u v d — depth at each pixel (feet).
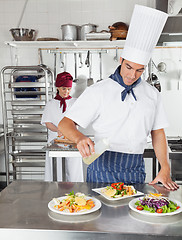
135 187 4.85
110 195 4.35
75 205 3.94
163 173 4.95
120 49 12.14
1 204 4.20
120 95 4.92
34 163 11.24
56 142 8.82
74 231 3.37
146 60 4.48
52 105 10.23
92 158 4.13
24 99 11.87
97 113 5.04
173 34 8.30
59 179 10.12
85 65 12.33
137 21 4.37
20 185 5.02
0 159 12.95
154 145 5.37
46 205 4.15
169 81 12.08
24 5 12.14
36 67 10.94
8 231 3.44
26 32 11.02
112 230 3.38
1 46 12.39
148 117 5.05
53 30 12.22
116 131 5.04
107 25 12.01
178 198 4.36
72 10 12.06
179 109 11.50
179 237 3.28
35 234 3.42
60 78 9.97
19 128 11.41
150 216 3.75
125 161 5.17
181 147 9.76
